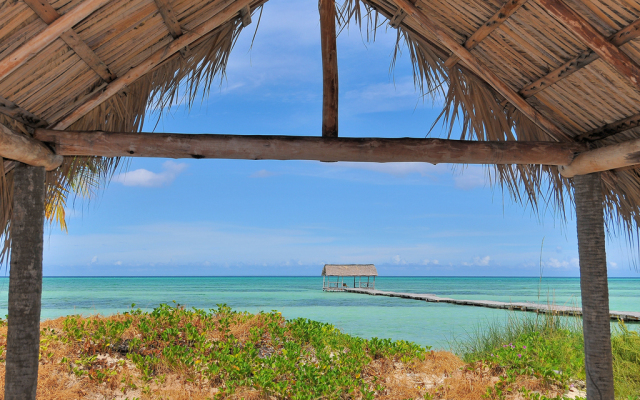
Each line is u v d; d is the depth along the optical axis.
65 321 6.46
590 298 3.82
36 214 3.39
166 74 4.00
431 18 3.72
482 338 8.67
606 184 4.10
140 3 3.09
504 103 4.20
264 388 4.78
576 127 3.97
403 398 4.84
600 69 3.25
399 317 19.22
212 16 3.60
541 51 3.43
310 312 22.69
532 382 5.32
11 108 3.22
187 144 3.68
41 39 2.77
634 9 2.68
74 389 4.52
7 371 3.19
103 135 3.61
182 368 5.22
